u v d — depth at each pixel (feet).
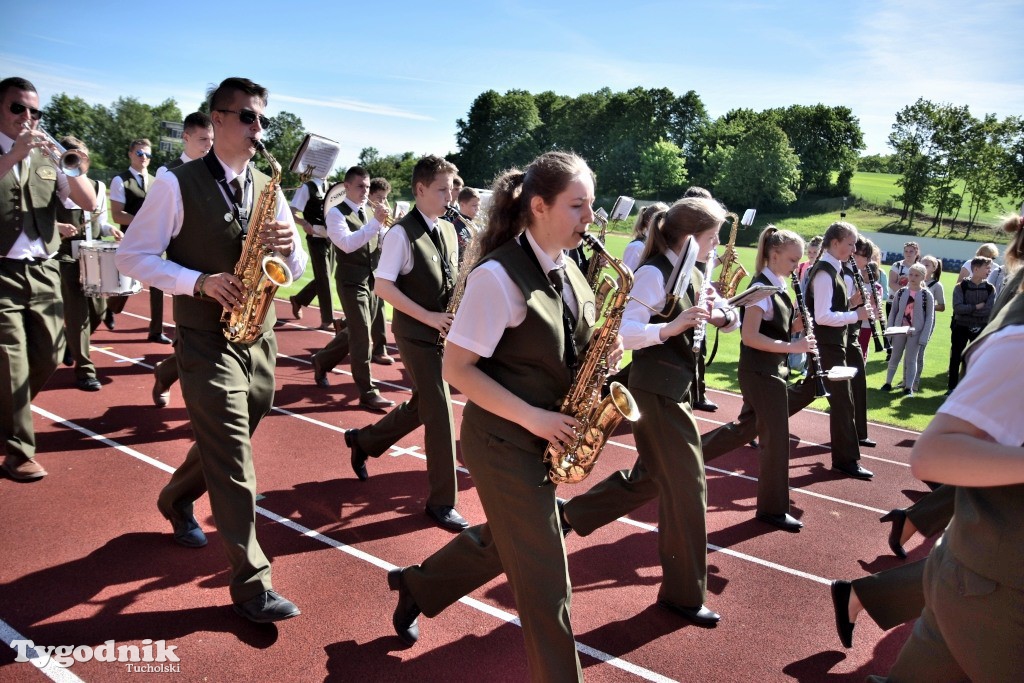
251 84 10.61
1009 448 5.31
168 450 16.96
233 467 10.26
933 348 44.04
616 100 347.77
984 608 5.90
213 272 10.76
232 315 10.42
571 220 7.70
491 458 7.89
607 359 8.27
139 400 20.51
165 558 12.14
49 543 12.32
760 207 313.32
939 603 6.33
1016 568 5.71
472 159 355.36
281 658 9.83
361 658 9.96
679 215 11.44
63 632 9.98
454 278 14.99
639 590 12.55
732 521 16.10
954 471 5.50
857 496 18.25
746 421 16.38
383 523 14.32
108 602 10.77
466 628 10.90
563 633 7.59
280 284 10.50
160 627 10.27
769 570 13.78
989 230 264.93
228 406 10.24
